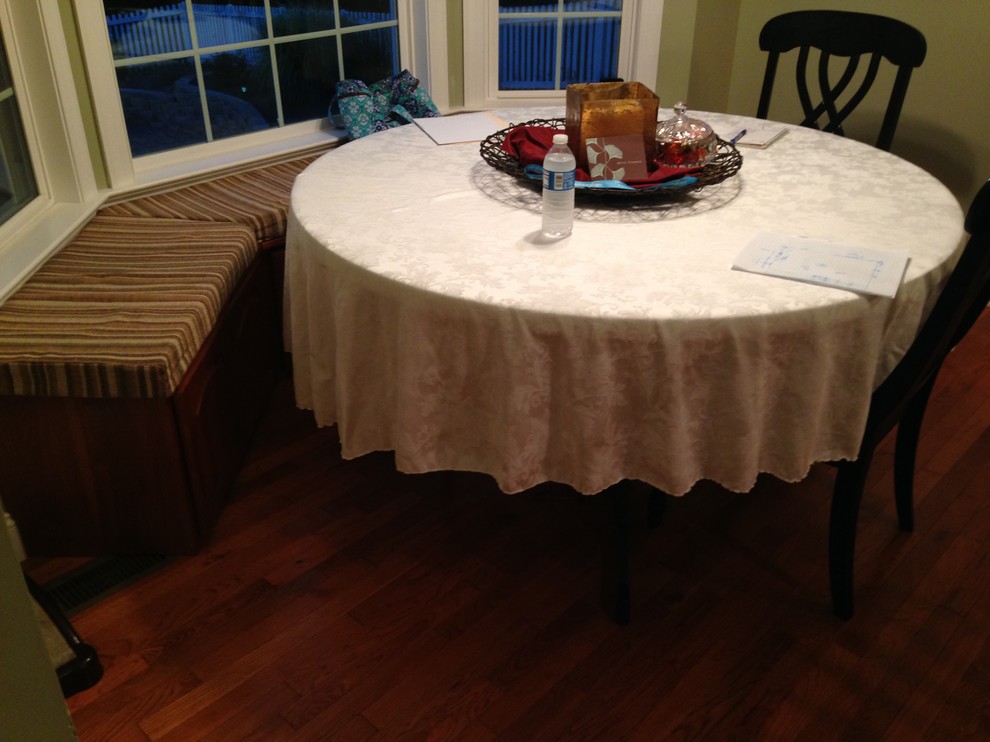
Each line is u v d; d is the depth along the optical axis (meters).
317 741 1.37
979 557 1.76
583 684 1.47
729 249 1.38
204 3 2.38
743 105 3.26
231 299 1.90
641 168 1.61
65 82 2.01
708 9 2.96
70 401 1.55
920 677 1.49
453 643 1.55
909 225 1.49
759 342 1.18
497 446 1.29
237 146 2.56
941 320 1.25
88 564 1.72
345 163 1.84
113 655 1.52
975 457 2.06
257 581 1.69
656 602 1.65
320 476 2.00
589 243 1.41
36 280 1.78
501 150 1.79
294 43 2.62
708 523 1.85
